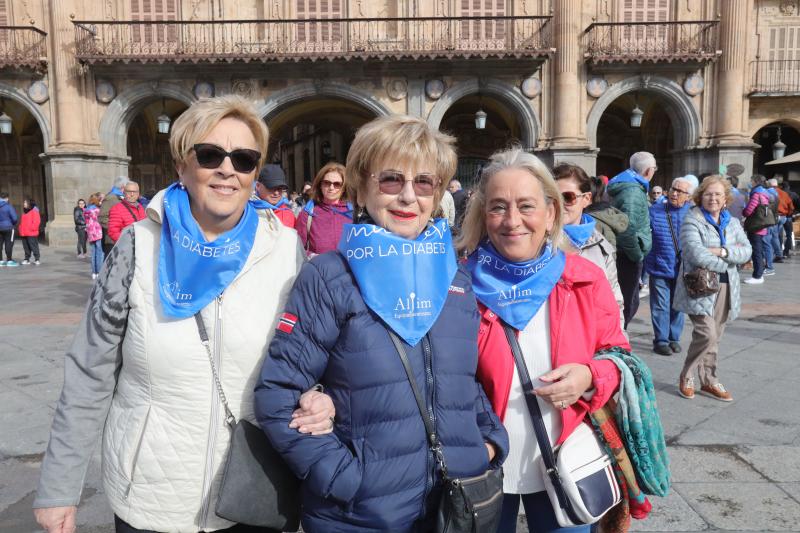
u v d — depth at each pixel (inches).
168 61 789.9
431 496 74.7
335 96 832.9
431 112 826.8
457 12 832.3
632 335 323.9
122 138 844.0
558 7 816.3
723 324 220.4
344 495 71.6
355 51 789.2
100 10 834.8
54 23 814.5
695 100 837.2
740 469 162.9
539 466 91.0
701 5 842.2
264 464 78.0
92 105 832.3
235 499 75.6
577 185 148.0
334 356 74.7
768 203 505.4
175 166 81.4
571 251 103.9
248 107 80.4
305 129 1441.9
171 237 77.7
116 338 78.0
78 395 77.2
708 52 812.0
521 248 91.1
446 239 80.7
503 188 90.3
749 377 246.1
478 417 84.1
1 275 590.2
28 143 1083.3
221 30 824.9
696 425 194.4
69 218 838.5
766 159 1024.9
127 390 79.4
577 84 831.7
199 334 77.3
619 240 240.7
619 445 91.0
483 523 74.3
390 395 72.6
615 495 88.7
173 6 839.1
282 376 74.0
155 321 77.1
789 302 417.1
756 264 512.4
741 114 866.1
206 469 78.5
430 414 74.7
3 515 141.7
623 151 1069.8
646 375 91.8
